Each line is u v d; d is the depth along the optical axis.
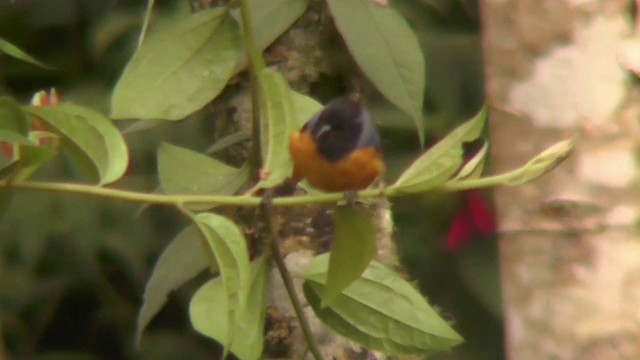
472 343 10.30
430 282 10.27
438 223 10.20
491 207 8.89
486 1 5.43
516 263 5.41
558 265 5.32
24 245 9.74
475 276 10.09
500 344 10.27
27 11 10.90
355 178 5.41
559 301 5.32
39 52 10.95
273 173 4.34
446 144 4.31
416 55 5.04
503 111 5.39
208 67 4.57
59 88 10.92
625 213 5.23
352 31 5.04
